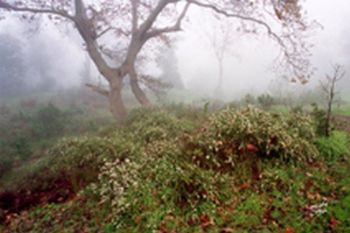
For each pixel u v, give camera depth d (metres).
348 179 5.46
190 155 6.48
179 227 4.84
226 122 7.01
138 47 15.94
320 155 6.49
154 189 5.52
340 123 8.97
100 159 7.36
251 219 4.84
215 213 5.07
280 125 6.86
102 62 15.37
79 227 5.60
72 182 7.42
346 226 4.34
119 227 5.08
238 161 6.29
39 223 6.17
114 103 15.04
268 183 5.68
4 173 10.22
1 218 6.88
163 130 9.28
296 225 4.53
